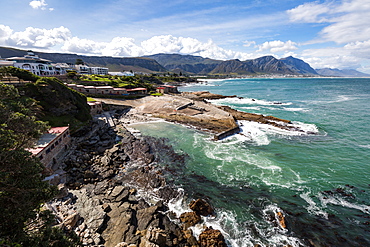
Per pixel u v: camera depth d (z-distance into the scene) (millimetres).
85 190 23797
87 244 16234
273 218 21203
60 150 31250
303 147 39188
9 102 13883
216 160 34125
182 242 17938
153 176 28828
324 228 19953
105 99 74062
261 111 71062
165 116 61531
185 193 25219
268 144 41062
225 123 52094
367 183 27125
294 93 121688
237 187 26609
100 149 36156
